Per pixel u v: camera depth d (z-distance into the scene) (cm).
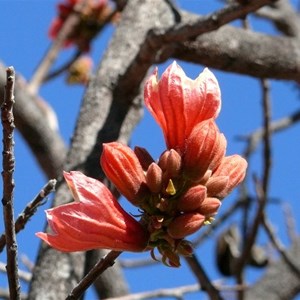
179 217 63
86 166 83
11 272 63
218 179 64
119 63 88
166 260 63
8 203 63
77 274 78
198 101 65
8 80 62
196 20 82
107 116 86
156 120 66
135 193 64
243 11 80
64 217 62
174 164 64
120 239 63
